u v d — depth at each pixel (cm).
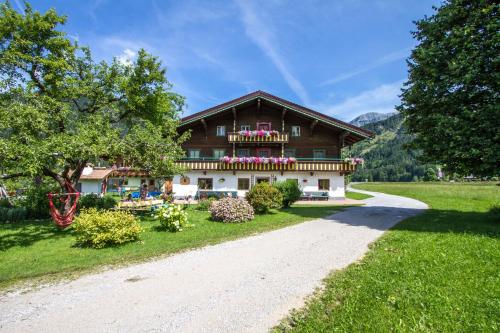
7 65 1655
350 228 1184
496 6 1196
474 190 3688
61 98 1725
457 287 519
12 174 1114
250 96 2825
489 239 868
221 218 1406
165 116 2562
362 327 402
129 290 575
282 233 1104
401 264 657
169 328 423
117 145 1373
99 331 421
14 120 1032
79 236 984
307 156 3050
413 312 436
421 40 1477
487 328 389
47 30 1881
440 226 1149
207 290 563
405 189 4522
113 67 1941
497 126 1123
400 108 1518
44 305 516
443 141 1255
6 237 1123
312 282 590
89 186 4038
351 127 2727
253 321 440
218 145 3095
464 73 1228
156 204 1811
